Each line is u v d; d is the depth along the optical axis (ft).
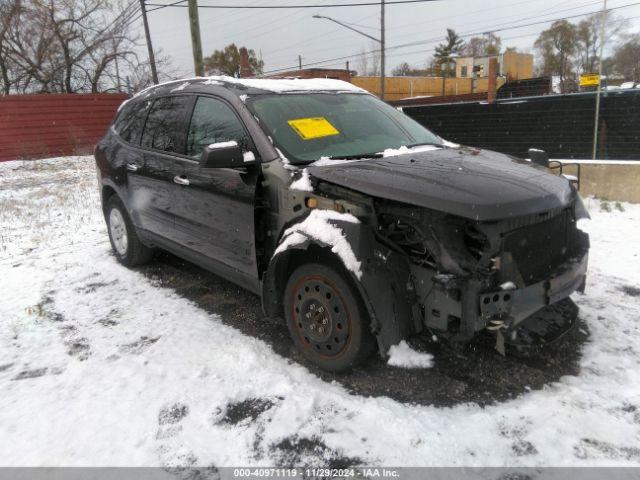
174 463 8.35
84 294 16.12
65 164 61.98
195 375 10.92
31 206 31.99
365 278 9.36
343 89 15.15
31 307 15.11
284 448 8.60
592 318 12.83
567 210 10.59
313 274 10.50
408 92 147.33
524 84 101.14
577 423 8.84
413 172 10.16
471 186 9.36
